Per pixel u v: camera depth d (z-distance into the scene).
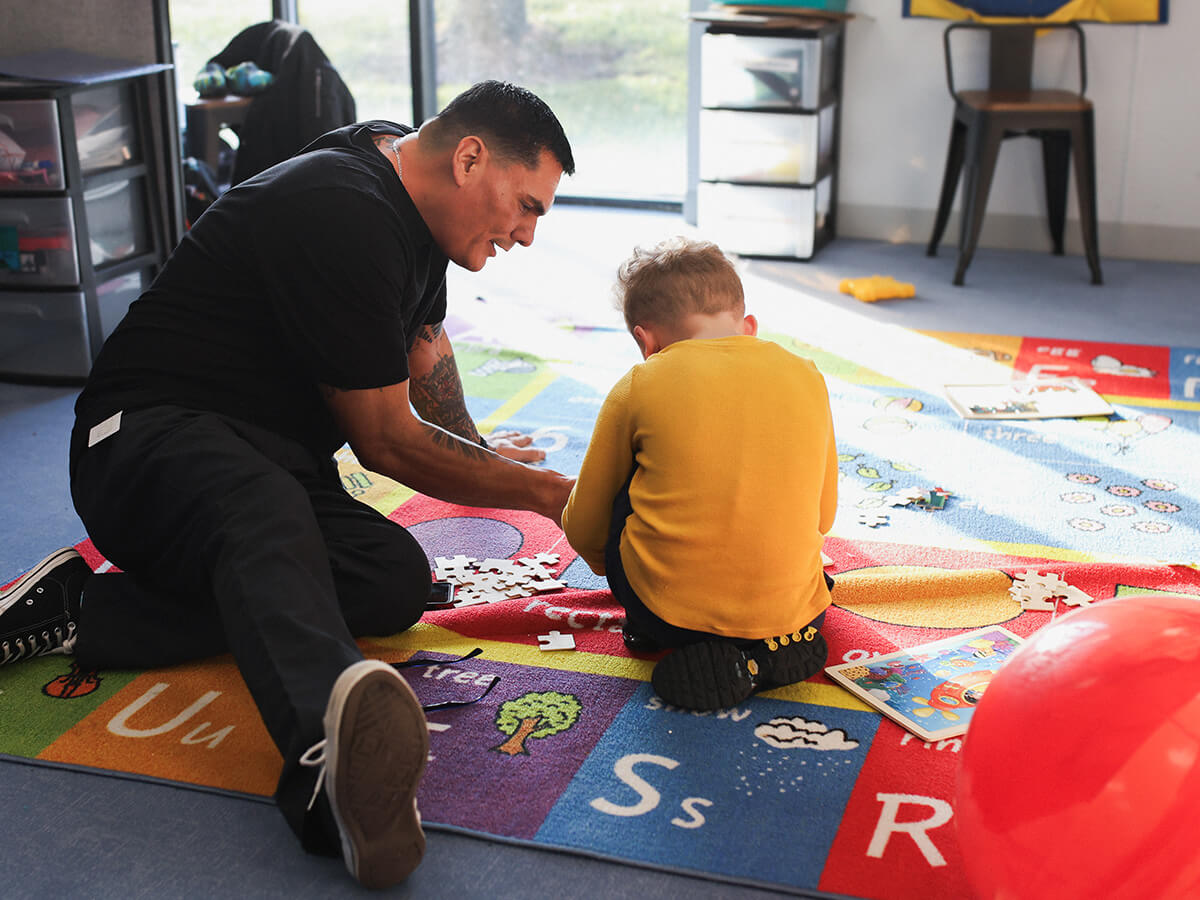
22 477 2.71
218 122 4.35
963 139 4.43
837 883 1.38
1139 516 2.38
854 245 4.80
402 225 1.79
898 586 2.05
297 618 1.45
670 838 1.46
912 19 4.57
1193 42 4.25
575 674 1.84
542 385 3.20
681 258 1.80
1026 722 1.15
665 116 5.12
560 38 5.14
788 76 4.34
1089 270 4.37
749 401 1.69
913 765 1.60
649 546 1.74
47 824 1.52
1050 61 4.47
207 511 1.60
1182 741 1.07
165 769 1.62
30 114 3.12
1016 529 2.33
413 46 5.25
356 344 1.77
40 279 3.24
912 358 3.40
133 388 1.85
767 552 1.70
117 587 1.88
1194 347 3.46
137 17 3.57
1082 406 2.96
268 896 1.39
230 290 1.82
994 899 1.19
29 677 1.85
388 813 1.32
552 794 1.55
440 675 1.84
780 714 1.73
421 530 2.37
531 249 4.62
